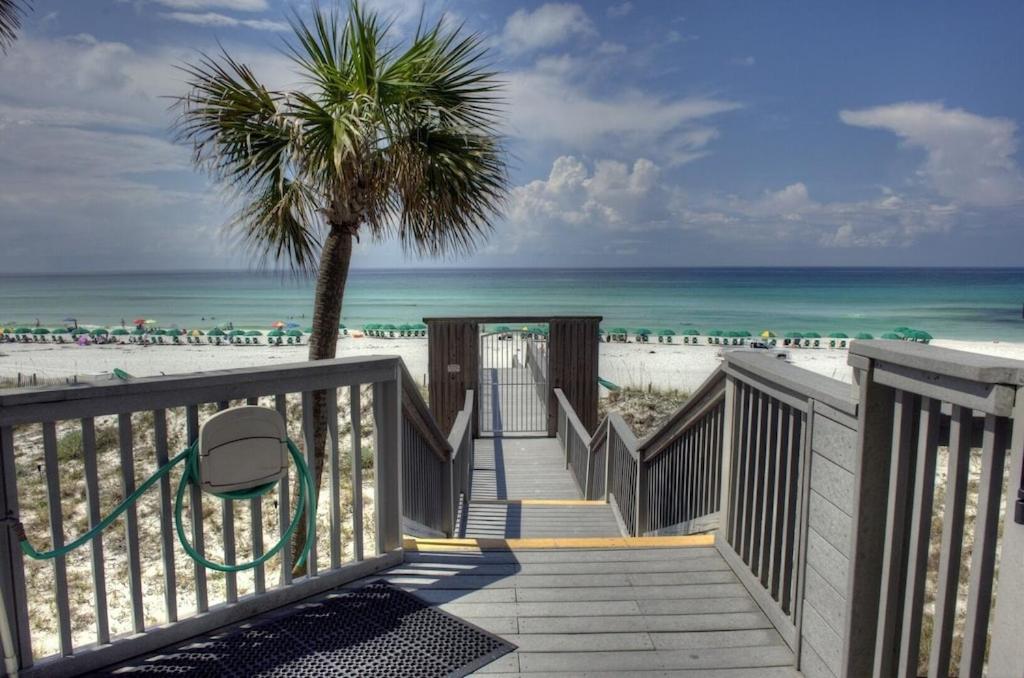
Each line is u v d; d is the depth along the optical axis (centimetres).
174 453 859
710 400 333
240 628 236
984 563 131
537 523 611
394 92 432
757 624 246
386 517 291
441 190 452
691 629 243
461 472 679
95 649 206
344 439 961
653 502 475
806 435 213
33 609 509
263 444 231
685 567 294
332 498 268
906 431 164
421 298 7819
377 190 444
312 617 246
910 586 162
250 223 457
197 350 3075
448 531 533
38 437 945
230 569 236
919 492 158
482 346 1250
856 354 175
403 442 357
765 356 268
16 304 7281
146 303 7244
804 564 214
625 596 267
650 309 6341
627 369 2359
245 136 417
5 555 186
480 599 263
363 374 269
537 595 267
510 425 1152
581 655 225
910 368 152
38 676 194
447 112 450
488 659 222
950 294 8138
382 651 225
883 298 7612
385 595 265
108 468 830
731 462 296
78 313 6338
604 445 707
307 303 7162
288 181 438
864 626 180
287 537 252
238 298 7856
